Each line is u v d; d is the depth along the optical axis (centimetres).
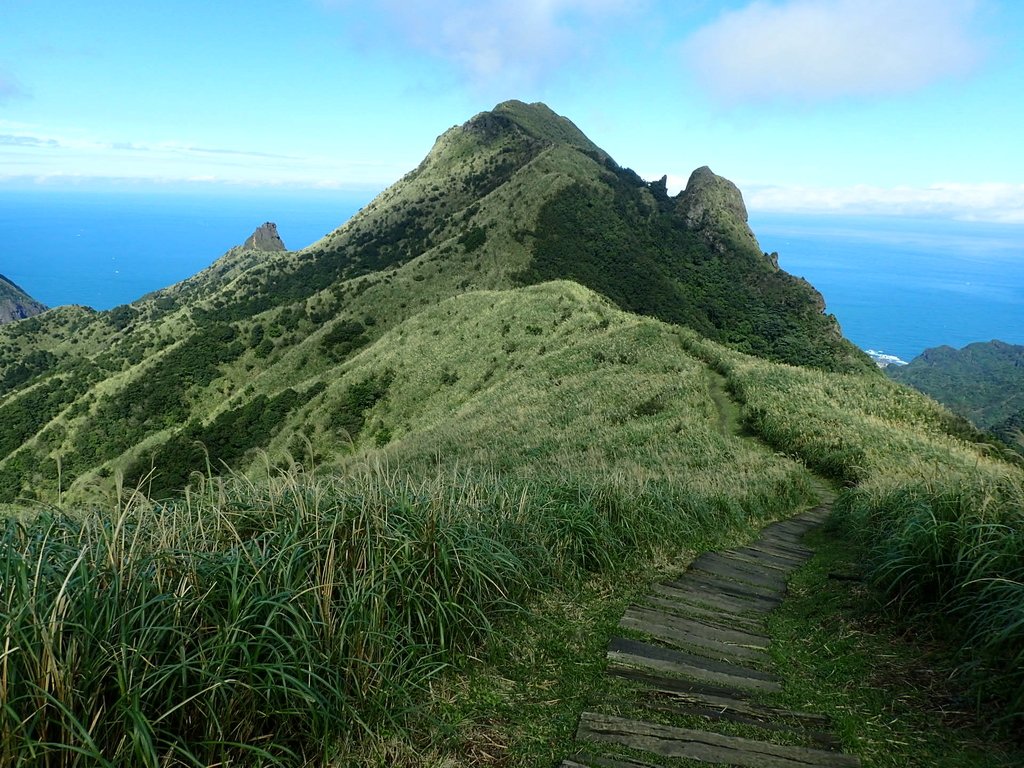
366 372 4678
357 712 274
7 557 256
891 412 1800
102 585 267
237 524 374
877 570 442
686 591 502
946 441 1506
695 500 733
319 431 4275
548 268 7969
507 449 1922
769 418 1680
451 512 442
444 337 4778
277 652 261
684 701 318
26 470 6406
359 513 388
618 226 9225
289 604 281
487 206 10338
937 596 401
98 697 232
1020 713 270
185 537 338
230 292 11825
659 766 261
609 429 1822
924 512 461
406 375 4494
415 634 345
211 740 234
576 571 508
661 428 1656
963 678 318
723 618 445
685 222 10219
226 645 251
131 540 298
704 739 280
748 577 550
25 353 13188
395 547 370
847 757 270
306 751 265
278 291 11425
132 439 6525
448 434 2605
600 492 638
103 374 8419
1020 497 429
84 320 14312
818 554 643
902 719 297
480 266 8038
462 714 301
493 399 3130
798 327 7856
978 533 397
